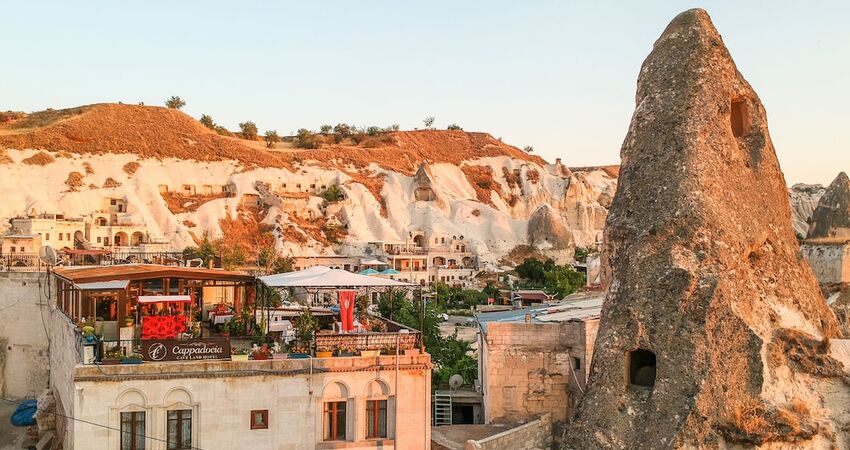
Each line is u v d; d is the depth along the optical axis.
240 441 28.55
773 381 19.98
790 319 21.80
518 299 111.44
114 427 27.28
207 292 45.94
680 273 20.55
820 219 52.47
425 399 30.77
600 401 20.97
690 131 21.91
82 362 28.58
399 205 184.75
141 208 144.12
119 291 31.14
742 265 21.11
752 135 23.38
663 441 19.53
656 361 20.50
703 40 22.86
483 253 169.12
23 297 49.22
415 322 60.69
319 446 29.41
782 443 19.36
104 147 162.12
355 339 31.02
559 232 183.38
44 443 37.28
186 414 28.20
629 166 22.92
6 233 112.25
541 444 37.91
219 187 166.88
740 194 22.03
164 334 29.48
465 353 59.19
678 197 21.33
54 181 145.38
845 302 41.00
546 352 39.59
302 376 29.31
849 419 20.41
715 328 20.03
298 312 42.09
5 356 49.47
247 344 33.28
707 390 19.53
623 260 21.86
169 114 185.50
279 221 158.12
